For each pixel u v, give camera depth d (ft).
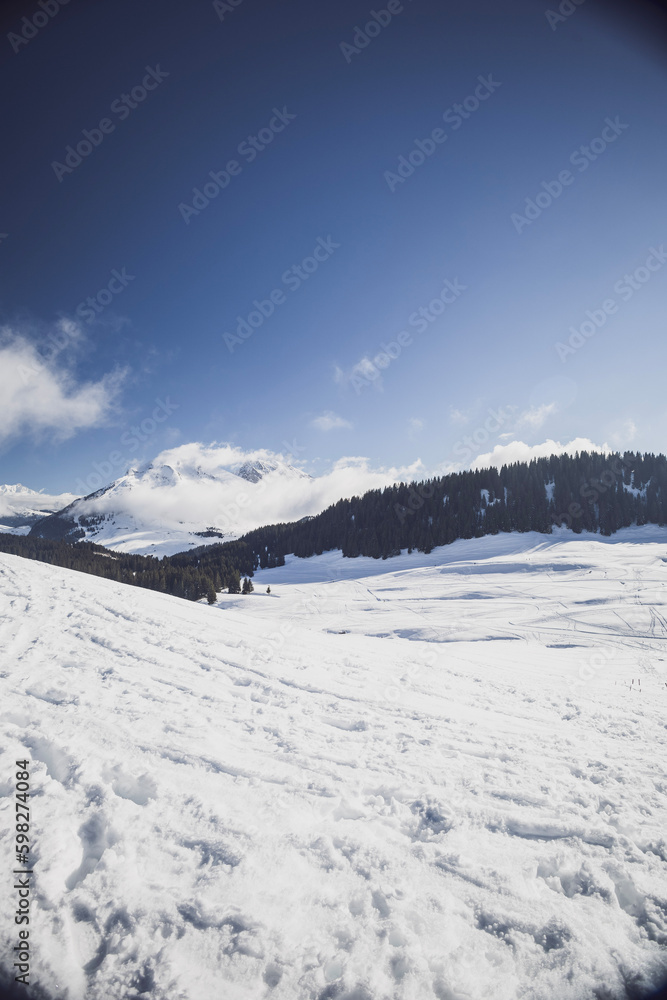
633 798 14.15
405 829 12.13
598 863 10.87
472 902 9.56
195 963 7.91
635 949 8.57
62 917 8.63
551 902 9.66
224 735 16.96
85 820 11.26
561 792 14.35
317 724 19.26
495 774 15.56
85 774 13.00
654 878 10.38
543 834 11.99
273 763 15.19
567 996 7.62
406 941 8.57
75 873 9.89
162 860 10.22
